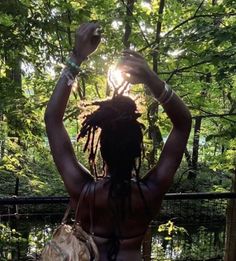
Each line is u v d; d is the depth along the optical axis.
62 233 1.42
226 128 6.57
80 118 1.51
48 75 6.54
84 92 5.50
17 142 8.02
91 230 1.42
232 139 6.33
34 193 10.08
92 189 1.41
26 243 5.22
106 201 1.40
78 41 1.46
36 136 7.14
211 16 5.36
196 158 12.52
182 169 13.12
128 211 1.40
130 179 1.41
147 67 1.39
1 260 5.02
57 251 1.36
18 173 7.93
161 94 1.41
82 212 1.42
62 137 1.45
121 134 1.37
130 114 1.39
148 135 5.48
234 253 6.24
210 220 6.83
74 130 5.71
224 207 6.86
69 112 5.11
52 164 9.52
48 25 5.75
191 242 7.12
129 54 1.40
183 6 6.67
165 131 5.84
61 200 3.64
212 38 4.85
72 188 1.43
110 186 1.40
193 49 5.43
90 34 1.45
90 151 1.44
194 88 6.52
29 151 8.66
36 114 6.43
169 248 6.75
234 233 6.23
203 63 5.19
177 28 6.01
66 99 1.45
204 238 7.16
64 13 5.84
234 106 7.29
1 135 7.32
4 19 5.62
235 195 4.31
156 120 5.30
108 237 1.41
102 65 5.52
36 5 5.84
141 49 5.73
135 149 1.38
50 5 5.77
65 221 1.51
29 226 5.33
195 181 12.86
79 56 1.47
